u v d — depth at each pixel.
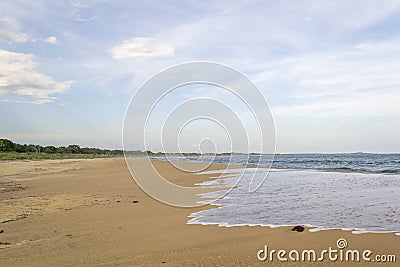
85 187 14.70
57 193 12.86
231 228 6.82
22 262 4.94
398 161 38.03
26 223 7.64
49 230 6.93
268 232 6.39
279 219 7.53
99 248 5.58
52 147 59.84
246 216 7.98
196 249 5.42
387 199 9.84
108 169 23.86
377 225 6.74
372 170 22.52
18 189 14.32
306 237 5.96
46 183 16.53
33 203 10.47
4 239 6.27
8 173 22.38
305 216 7.77
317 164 32.75
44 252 5.41
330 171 21.77
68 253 5.34
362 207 8.68
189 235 6.34
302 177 17.62
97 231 6.75
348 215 7.76
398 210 8.22
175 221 7.62
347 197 10.36
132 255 5.18
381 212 8.02
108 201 10.75
